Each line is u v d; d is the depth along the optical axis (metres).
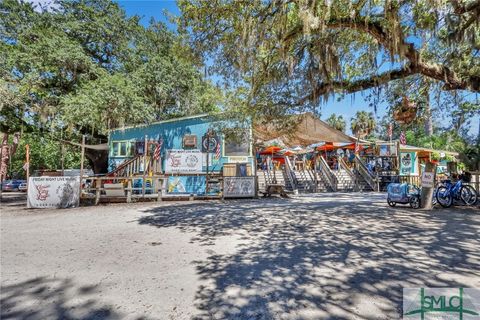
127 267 4.24
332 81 7.05
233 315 2.79
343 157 23.38
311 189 19.03
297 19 5.97
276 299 3.12
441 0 5.05
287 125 9.65
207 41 7.37
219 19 6.82
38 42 15.73
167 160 15.20
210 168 15.55
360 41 7.54
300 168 24.61
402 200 9.91
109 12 19.27
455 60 7.10
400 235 5.88
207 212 9.70
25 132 17.02
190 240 5.87
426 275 3.71
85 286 3.54
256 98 8.73
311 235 6.05
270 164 23.58
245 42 6.17
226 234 6.36
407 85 9.46
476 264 4.09
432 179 9.52
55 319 2.74
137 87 16.83
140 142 16.03
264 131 14.15
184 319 2.73
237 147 15.82
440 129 15.23
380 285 3.43
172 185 15.30
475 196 10.20
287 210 9.72
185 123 16.14
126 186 14.78
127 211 10.41
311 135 17.14
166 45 20.80
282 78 7.38
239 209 10.29
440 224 6.92
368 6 5.54
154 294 3.29
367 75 7.80
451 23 5.57
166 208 11.04
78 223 8.11
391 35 5.80
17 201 16.11
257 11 6.08
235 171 15.23
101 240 5.98
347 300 3.06
